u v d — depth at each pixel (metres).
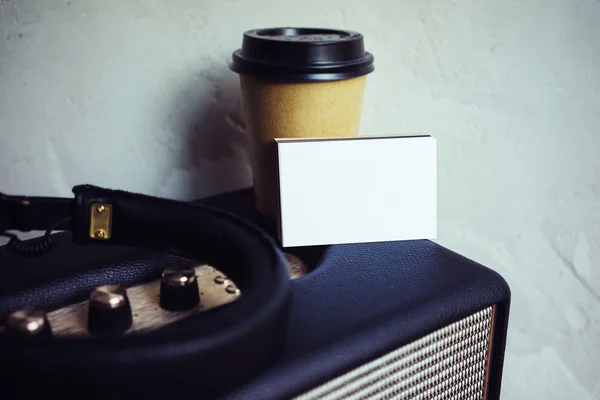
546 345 0.67
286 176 0.45
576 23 0.59
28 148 0.53
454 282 0.42
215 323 0.35
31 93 0.52
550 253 0.65
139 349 0.33
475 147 0.62
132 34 0.54
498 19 0.59
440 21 0.59
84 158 0.55
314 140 0.45
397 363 0.40
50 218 0.41
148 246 0.42
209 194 0.60
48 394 0.33
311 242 0.46
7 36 0.51
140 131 0.56
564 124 0.62
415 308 0.40
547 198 0.64
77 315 0.39
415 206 0.47
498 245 0.65
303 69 0.45
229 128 0.58
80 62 0.53
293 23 0.58
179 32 0.55
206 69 0.56
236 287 0.42
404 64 0.60
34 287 0.42
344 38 0.47
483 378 0.45
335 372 0.37
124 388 0.33
